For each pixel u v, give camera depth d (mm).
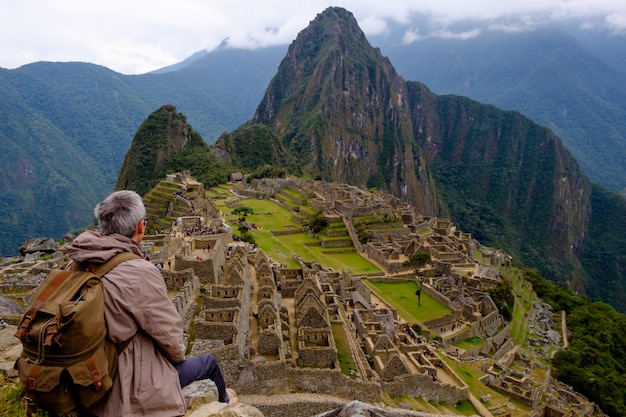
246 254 60312
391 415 11359
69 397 8000
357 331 55312
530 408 59344
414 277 100750
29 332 7910
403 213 138375
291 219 136375
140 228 9914
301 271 59375
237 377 31000
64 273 8875
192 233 65062
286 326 41844
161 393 8672
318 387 34156
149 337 9000
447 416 25125
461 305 85688
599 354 94062
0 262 54312
